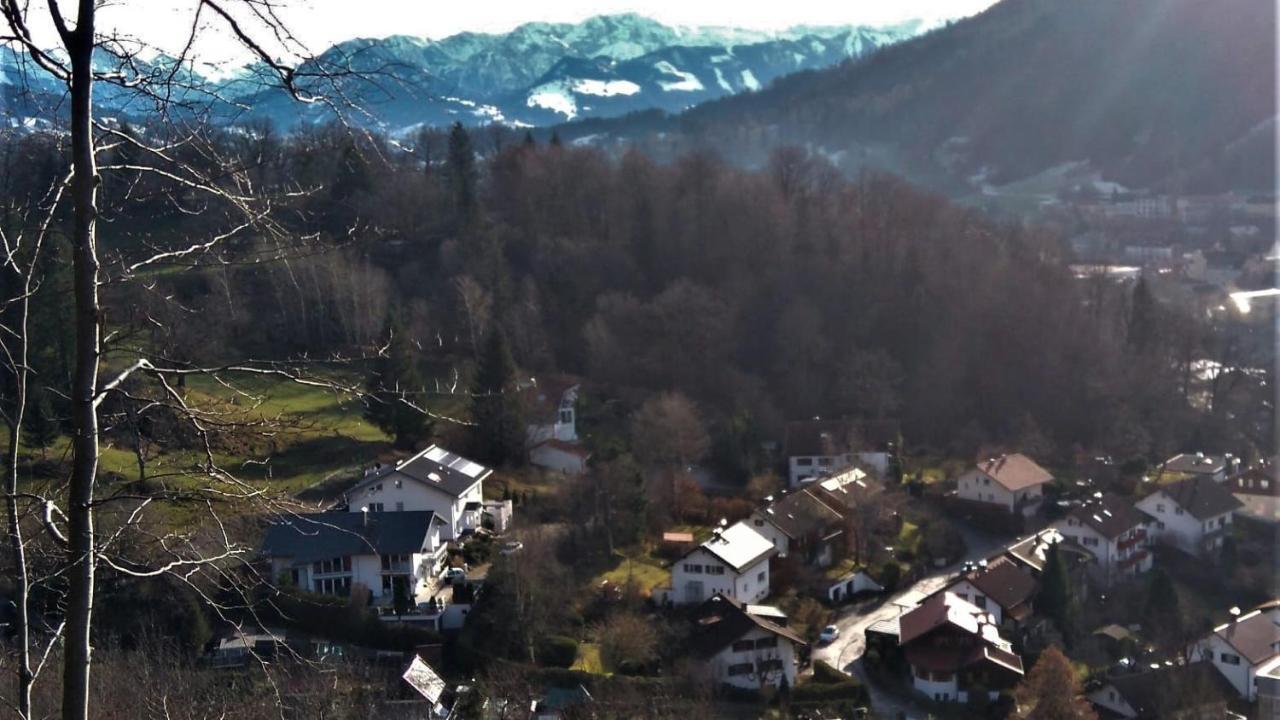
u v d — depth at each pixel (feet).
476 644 121.70
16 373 30.66
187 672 80.79
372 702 93.45
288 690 74.54
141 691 70.38
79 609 24.73
